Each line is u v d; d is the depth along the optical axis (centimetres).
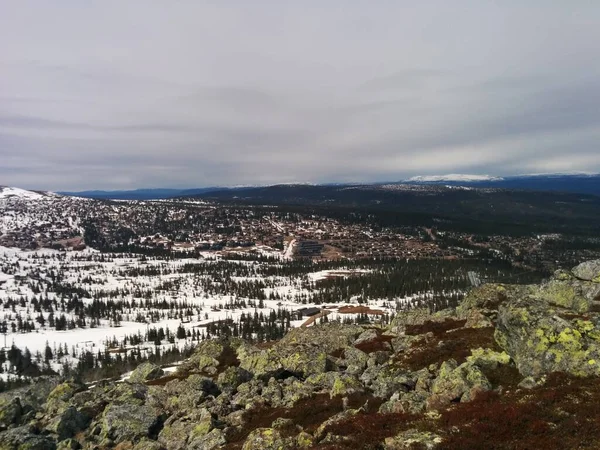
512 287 5209
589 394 2339
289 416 3244
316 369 4453
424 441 2116
